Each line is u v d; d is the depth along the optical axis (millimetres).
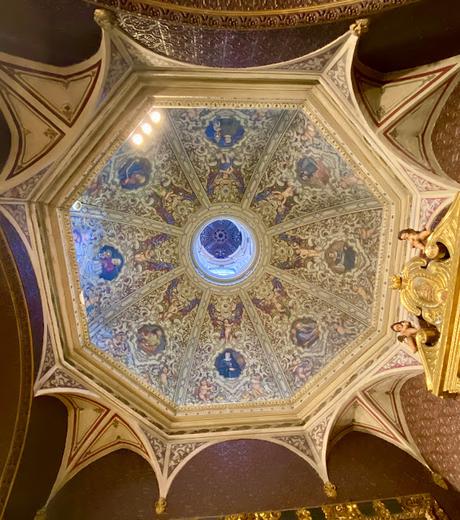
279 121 8219
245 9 4609
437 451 7656
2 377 6695
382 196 7293
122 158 7973
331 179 8461
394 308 7883
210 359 9672
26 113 5672
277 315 9852
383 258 7859
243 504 7555
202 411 8922
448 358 5410
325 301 9336
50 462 7496
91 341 8266
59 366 7449
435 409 7652
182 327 9734
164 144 8500
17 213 6273
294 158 8672
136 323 9219
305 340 9422
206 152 8977
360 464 8164
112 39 5039
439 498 7391
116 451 8359
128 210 9023
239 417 8875
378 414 8430
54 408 7684
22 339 6648
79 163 6473
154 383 8898
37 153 5938
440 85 5840
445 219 5258
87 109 5707
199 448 8297
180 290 9898
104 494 7602
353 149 6855
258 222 9859
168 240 9750
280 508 7484
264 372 9531
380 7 4473
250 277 10062
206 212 9805
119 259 9102
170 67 5723
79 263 8008
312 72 5949
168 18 4602
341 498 7594
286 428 8594
